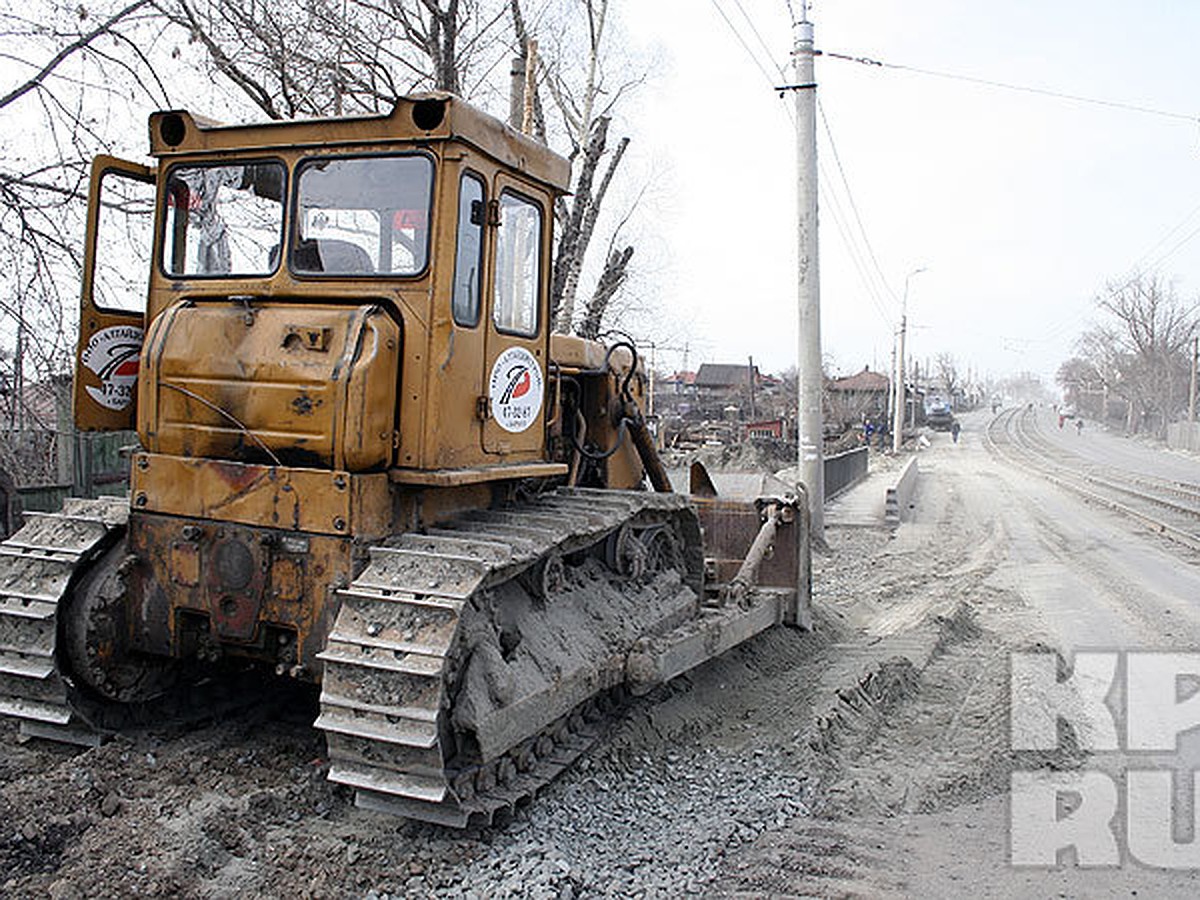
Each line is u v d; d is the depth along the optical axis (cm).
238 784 541
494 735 496
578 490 729
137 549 566
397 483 536
